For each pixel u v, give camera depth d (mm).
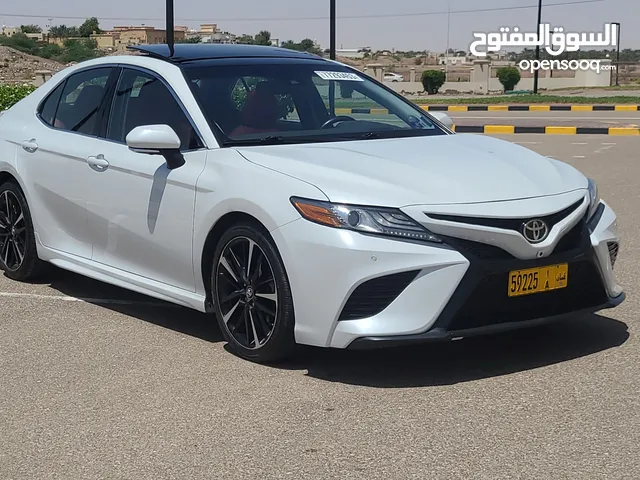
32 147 6207
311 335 4336
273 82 5488
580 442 3662
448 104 27734
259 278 4605
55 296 6184
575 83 47875
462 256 4164
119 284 5531
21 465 3633
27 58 50156
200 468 3543
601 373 4430
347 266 4184
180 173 5000
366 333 4184
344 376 4488
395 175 4438
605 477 3355
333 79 5711
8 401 4316
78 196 5773
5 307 5922
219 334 5262
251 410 4098
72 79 6258
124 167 5371
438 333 4160
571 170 5031
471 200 4277
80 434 3908
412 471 3451
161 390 4383
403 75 48406
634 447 3602
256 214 4504
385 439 3748
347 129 5340
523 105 26031
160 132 4914
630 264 6742
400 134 5359
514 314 4352
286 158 4691
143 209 5246
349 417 3984
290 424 3930
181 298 5113
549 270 4371
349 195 4289
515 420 3896
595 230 4641
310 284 4293
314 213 4293
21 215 6445
